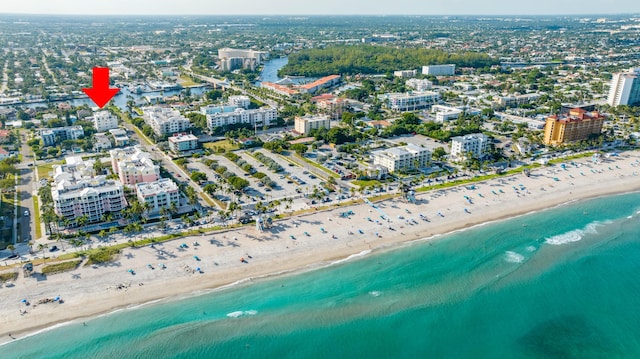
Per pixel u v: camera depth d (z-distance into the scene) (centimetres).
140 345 19988
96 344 19975
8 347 19688
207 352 19850
